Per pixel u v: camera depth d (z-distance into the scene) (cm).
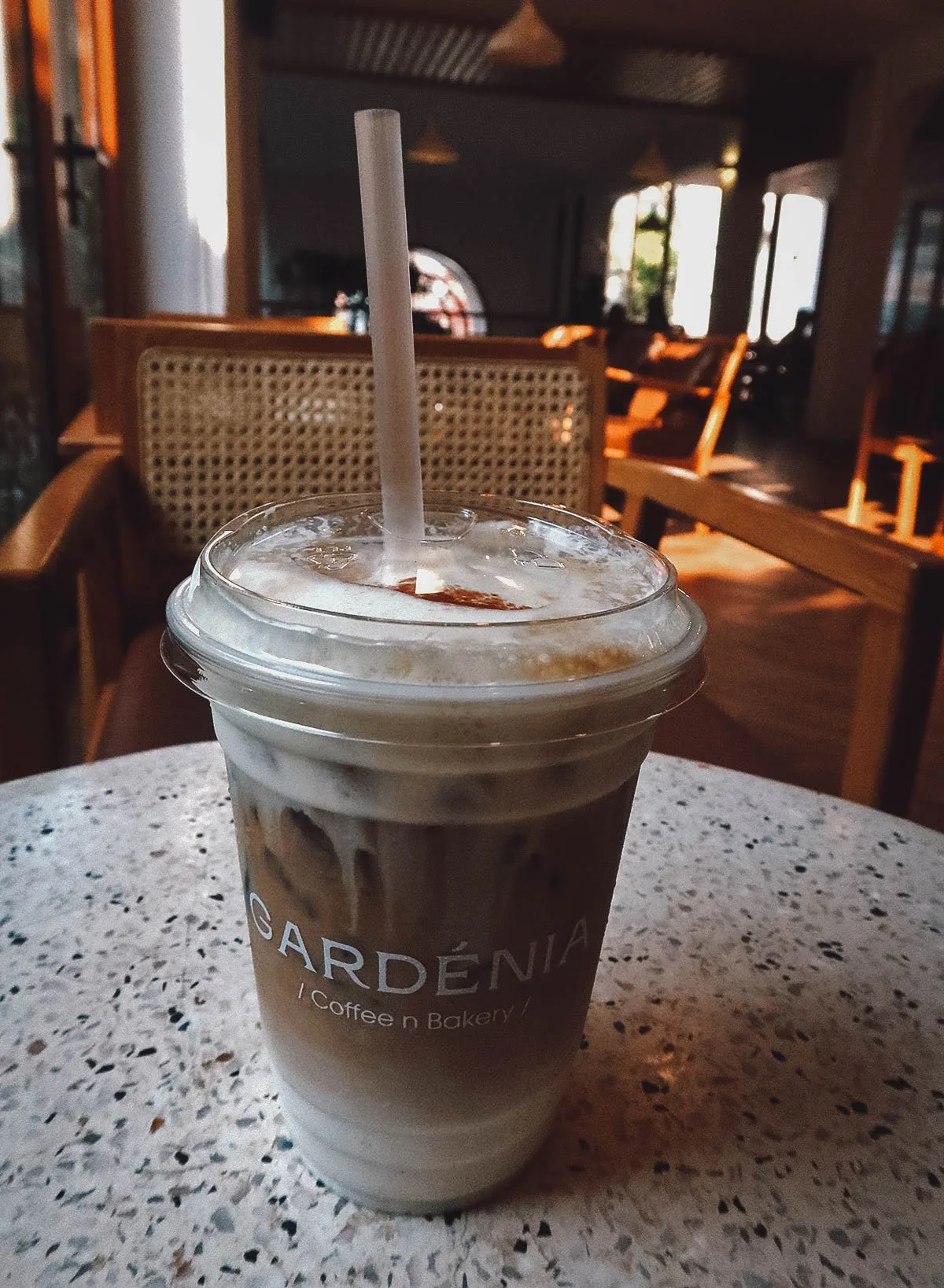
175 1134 22
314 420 73
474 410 75
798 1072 25
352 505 24
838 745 125
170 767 39
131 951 28
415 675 15
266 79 506
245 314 253
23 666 44
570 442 77
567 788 17
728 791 38
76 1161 21
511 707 15
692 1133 23
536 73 464
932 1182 22
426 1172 20
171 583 74
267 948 19
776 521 62
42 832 33
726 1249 20
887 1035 26
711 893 32
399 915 17
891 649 54
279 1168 21
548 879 18
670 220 680
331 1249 19
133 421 72
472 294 830
